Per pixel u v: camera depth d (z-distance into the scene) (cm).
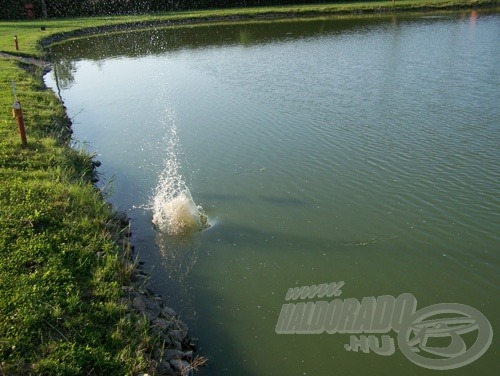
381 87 2269
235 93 2325
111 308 809
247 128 1841
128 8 5841
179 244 1141
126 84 2664
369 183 1387
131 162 1608
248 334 875
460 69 2520
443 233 1156
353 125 1808
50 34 4309
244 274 1037
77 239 989
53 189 1149
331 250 1112
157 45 3994
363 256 1088
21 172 1232
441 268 1044
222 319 910
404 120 1831
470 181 1367
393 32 3884
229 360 815
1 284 814
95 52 3791
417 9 5184
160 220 1227
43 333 739
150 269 1049
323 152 1593
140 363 719
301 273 1038
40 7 5503
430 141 1631
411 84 2294
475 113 1866
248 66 2933
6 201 1067
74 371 684
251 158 1581
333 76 2530
